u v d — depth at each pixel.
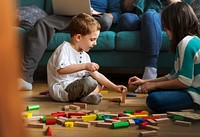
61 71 1.89
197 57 1.59
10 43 0.30
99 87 1.95
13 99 0.30
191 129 1.38
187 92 1.63
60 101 1.94
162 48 2.38
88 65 1.87
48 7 2.96
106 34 2.43
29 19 2.51
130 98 2.01
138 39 2.40
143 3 2.75
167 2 2.71
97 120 1.48
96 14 2.57
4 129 0.30
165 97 1.60
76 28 1.93
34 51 2.29
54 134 1.30
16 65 0.31
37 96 2.07
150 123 1.43
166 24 1.73
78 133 1.31
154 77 2.29
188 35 1.69
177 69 1.70
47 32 2.38
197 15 2.51
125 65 2.48
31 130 1.34
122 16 2.53
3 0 0.30
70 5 2.50
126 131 1.34
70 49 1.96
